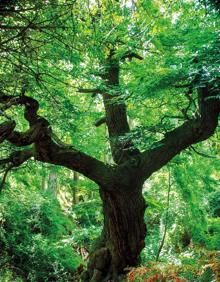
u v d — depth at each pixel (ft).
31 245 35.22
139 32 27.07
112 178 25.85
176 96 29.37
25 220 36.29
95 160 25.66
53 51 18.39
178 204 39.40
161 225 41.45
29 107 21.36
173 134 27.27
